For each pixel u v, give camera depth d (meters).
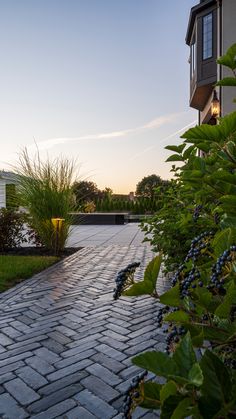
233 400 0.64
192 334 0.84
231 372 0.76
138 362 0.69
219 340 0.85
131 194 25.47
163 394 0.64
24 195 7.24
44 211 7.21
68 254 7.38
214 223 1.56
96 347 2.69
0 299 3.98
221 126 1.07
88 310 3.58
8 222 7.55
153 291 0.83
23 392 2.08
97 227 16.09
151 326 3.11
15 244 7.84
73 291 4.31
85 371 2.32
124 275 0.93
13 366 2.40
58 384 2.16
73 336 2.91
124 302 3.84
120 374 2.27
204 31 12.84
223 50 9.07
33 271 5.44
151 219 3.92
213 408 0.63
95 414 1.85
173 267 3.50
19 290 4.36
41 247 7.91
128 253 7.52
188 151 1.77
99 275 5.23
